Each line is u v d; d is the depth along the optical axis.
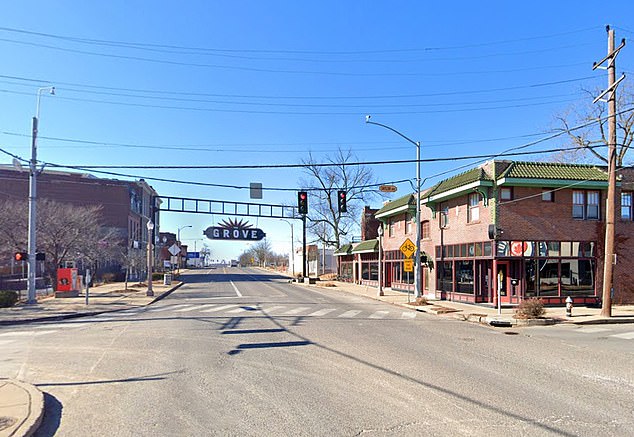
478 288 24.86
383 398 7.31
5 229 34.09
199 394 7.57
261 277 68.19
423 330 15.52
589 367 9.80
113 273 56.22
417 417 6.39
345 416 6.44
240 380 8.48
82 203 58.28
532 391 7.80
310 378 8.62
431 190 29.53
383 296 30.61
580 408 6.87
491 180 23.30
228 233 58.94
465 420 6.27
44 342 12.89
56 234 34.22
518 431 5.87
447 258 27.84
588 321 18.33
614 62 18.84
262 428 5.98
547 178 22.92
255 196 27.67
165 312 20.91
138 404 7.06
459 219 26.55
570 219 23.88
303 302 26.25
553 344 12.94
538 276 23.31
